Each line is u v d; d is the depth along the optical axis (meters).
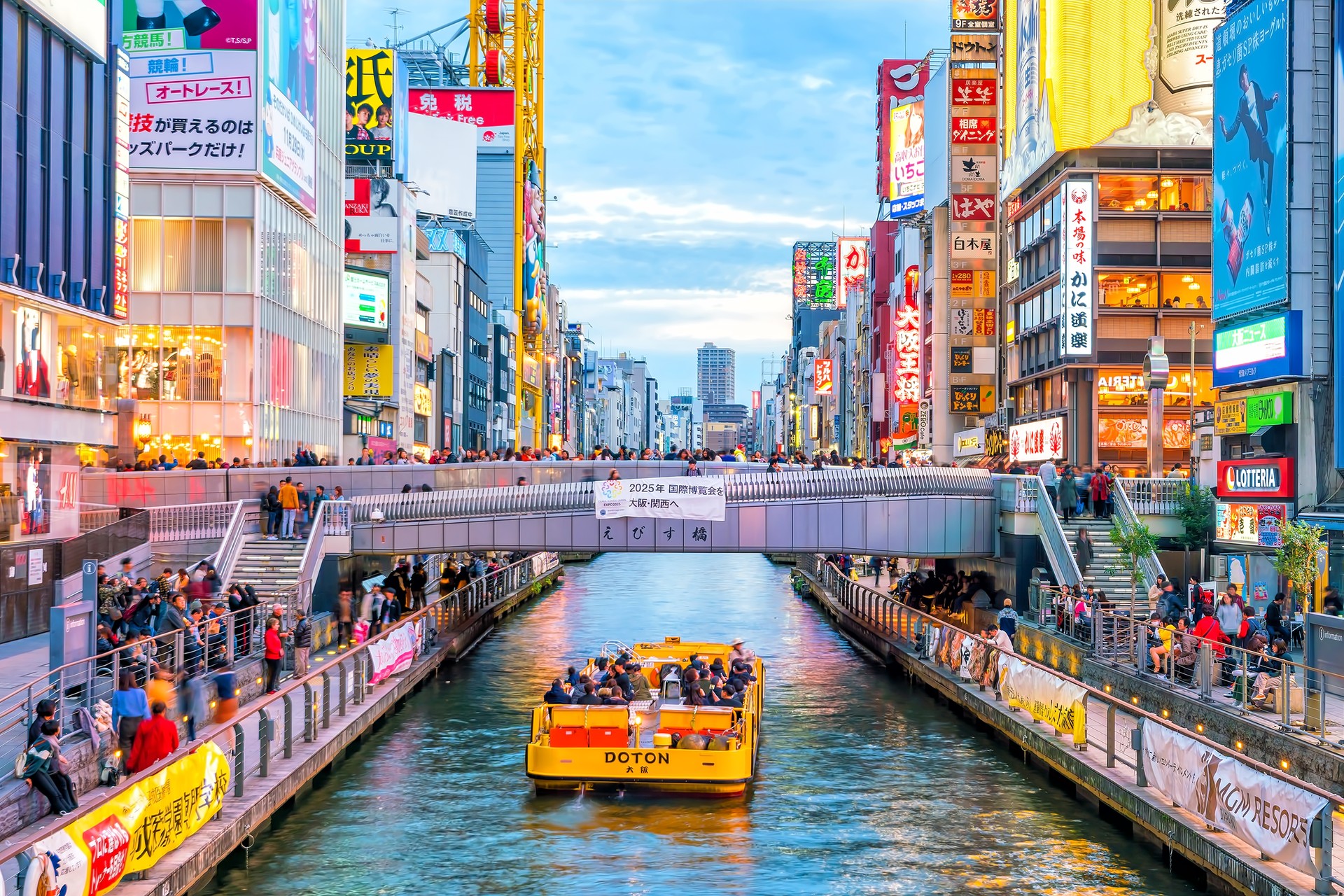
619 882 23.38
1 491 36.31
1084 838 26.14
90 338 47.41
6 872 17.80
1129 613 41.25
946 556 51.50
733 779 28.81
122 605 32.41
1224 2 80.75
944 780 31.47
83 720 23.23
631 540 49.84
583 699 30.83
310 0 72.75
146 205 62.88
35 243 41.47
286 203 69.31
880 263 152.25
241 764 24.59
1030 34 91.19
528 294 150.00
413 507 49.16
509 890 22.92
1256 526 45.38
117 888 19.02
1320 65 45.03
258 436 63.47
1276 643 31.75
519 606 75.62
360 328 91.50
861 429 169.50
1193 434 54.88
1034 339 92.88
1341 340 43.22
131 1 62.88
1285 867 19.98
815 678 48.69
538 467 56.34
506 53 156.12
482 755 33.94
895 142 125.50
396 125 104.94
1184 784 23.38
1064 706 30.39
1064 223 81.81
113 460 58.75
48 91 42.47
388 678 41.56
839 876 23.69
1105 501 49.34
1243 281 48.41
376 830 26.61
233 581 44.12
